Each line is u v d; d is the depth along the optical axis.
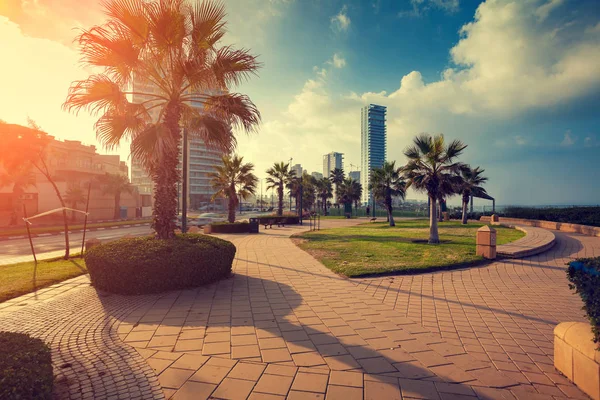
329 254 11.27
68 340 3.97
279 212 34.97
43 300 5.74
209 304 5.52
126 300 5.74
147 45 7.41
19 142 12.12
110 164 56.53
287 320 4.71
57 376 3.06
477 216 34.78
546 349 3.76
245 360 3.40
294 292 6.36
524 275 7.91
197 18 7.45
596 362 2.64
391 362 3.38
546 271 8.38
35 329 4.35
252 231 22.78
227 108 7.67
